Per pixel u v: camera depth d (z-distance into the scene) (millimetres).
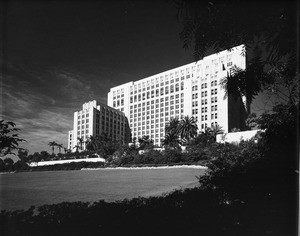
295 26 4988
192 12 5391
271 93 6102
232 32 5723
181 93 138875
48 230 4906
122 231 4770
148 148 84000
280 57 5828
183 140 86625
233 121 74875
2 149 6496
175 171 46094
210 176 6930
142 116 154750
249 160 6391
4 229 5008
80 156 101250
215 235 4465
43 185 31375
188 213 5402
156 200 6934
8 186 28281
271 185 5367
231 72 6434
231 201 5992
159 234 4602
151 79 153125
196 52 6078
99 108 148500
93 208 6480
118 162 78250
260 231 4430
